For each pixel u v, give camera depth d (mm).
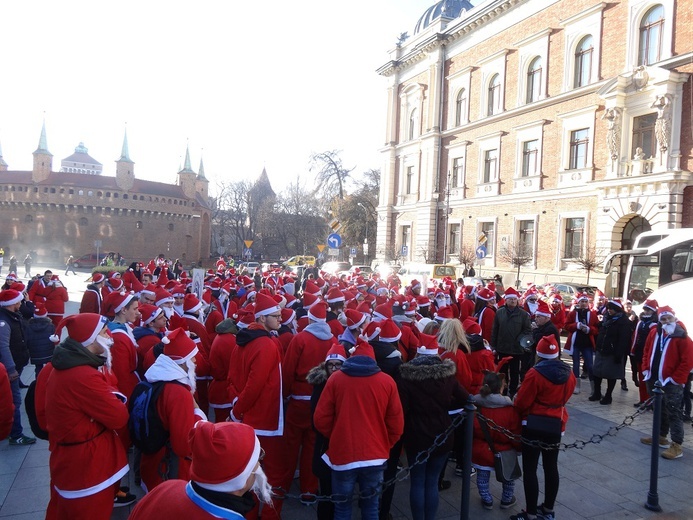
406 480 6020
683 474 6332
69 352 3441
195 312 7043
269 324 5215
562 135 28594
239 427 2289
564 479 6152
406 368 4598
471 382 6090
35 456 6168
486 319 10438
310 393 5215
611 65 25984
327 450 4133
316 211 70750
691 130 22484
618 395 10273
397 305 7902
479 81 35188
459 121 37656
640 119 24484
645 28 24531
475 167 35531
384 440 4023
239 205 81750
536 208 30328
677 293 14000
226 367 5844
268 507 4512
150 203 66562
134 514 2324
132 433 3715
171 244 69812
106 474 3510
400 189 43438
